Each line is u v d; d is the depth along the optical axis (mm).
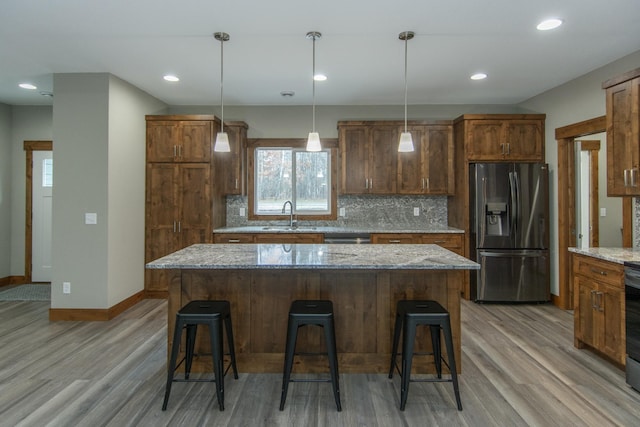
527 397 2320
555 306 4316
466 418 2100
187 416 2117
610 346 2670
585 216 4809
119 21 2738
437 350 2529
